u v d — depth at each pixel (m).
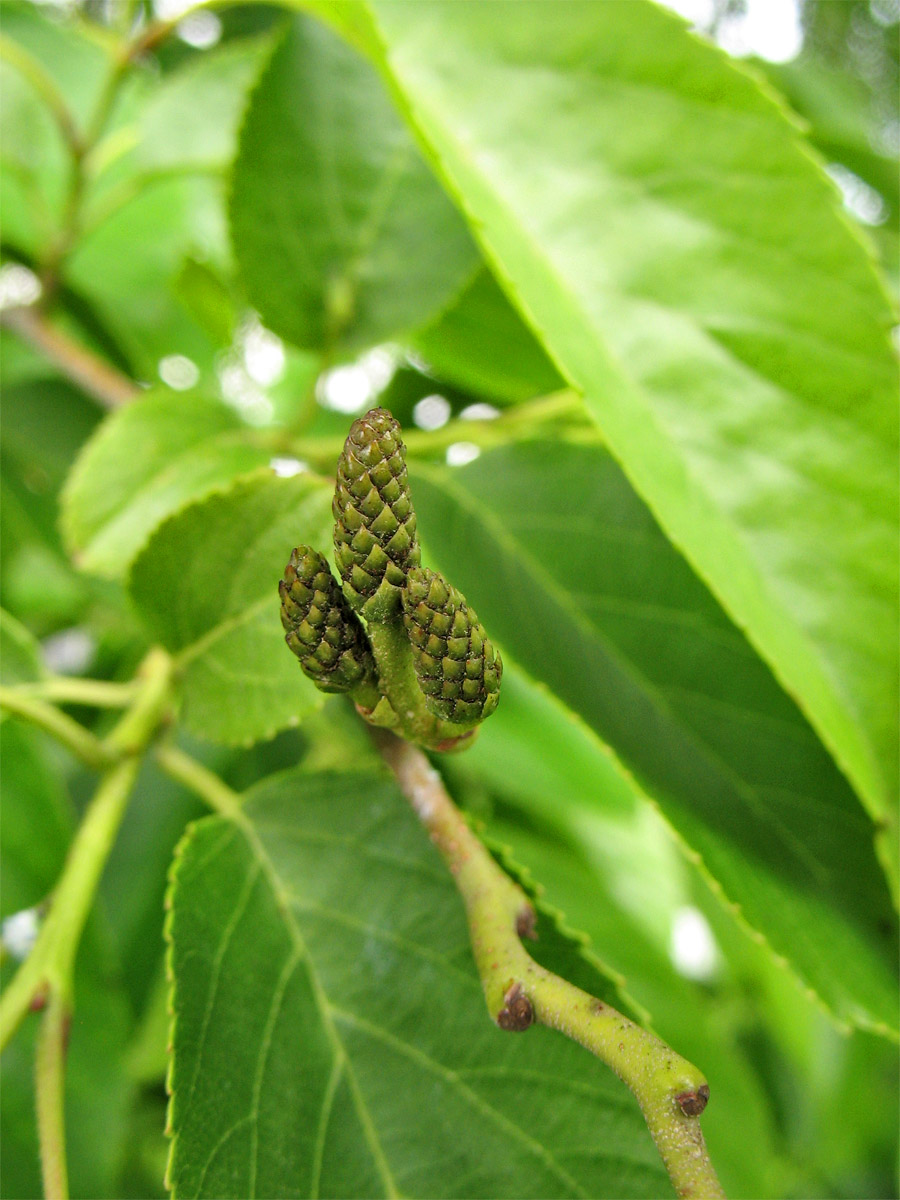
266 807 0.13
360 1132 0.11
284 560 0.12
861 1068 0.28
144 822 0.20
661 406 0.13
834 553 0.12
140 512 0.15
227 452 0.15
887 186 0.23
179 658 0.13
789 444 0.13
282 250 0.16
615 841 0.25
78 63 0.24
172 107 0.21
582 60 0.14
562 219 0.13
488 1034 0.12
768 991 0.24
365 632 0.10
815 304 0.13
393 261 0.16
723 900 0.13
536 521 0.15
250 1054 0.12
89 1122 0.15
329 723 0.20
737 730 0.14
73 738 0.13
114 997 0.16
